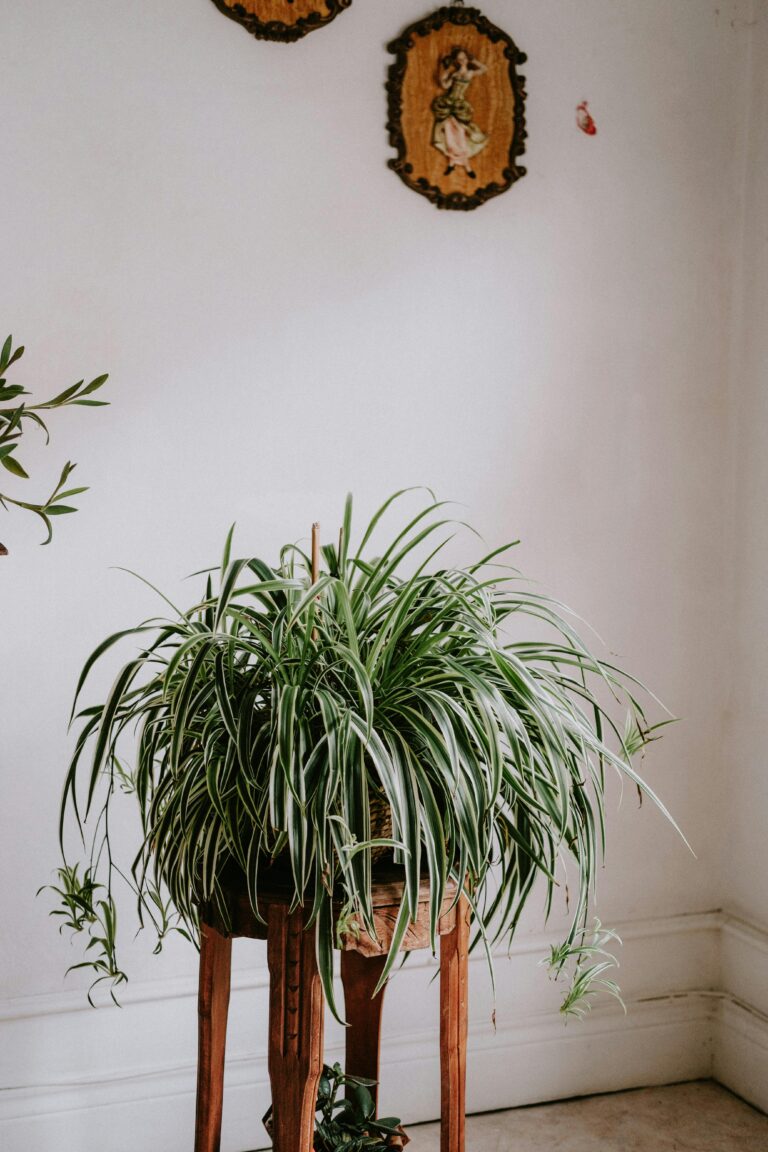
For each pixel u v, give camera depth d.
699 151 2.25
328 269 2.04
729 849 2.33
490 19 2.10
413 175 2.06
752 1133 2.12
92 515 1.94
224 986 1.48
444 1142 1.50
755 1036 2.21
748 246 2.26
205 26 1.95
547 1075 2.23
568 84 2.16
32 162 1.87
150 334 1.95
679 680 2.30
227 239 1.98
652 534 2.26
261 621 1.44
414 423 2.10
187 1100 2.02
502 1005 2.20
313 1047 1.33
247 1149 2.06
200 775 1.37
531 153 2.14
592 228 2.19
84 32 1.89
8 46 1.85
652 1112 2.20
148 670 1.97
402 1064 2.13
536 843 1.42
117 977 1.97
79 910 1.95
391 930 1.34
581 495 2.21
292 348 2.03
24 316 1.88
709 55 2.24
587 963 2.24
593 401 2.21
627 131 2.20
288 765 1.19
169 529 1.98
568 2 2.15
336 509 2.07
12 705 1.91
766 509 2.21
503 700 1.30
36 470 1.90
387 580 1.49
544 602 2.19
